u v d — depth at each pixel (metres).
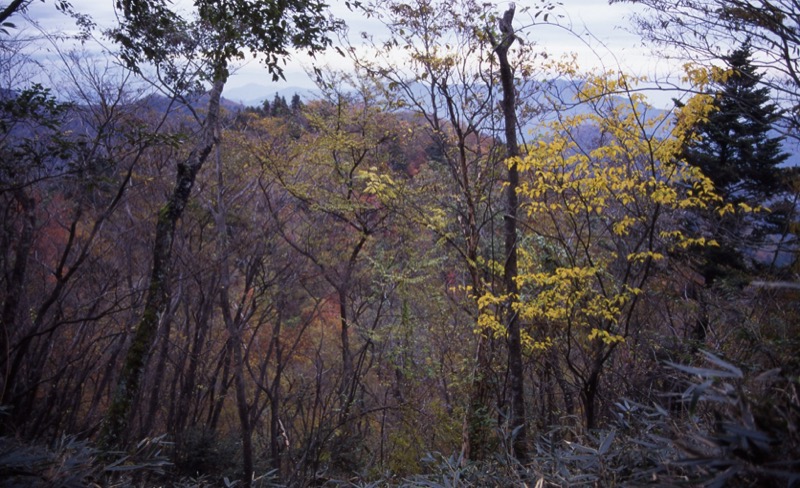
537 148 9.03
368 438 18.34
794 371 2.56
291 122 17.72
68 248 11.79
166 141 10.62
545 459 4.23
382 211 16.27
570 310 9.54
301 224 17.77
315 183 16.69
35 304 14.46
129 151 11.13
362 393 16.78
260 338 21.48
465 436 11.14
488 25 10.55
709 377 2.42
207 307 18.61
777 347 5.23
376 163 16.42
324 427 15.73
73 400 16.48
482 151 13.64
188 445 16.02
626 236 10.69
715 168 13.24
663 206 9.59
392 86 13.35
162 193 16.08
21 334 13.25
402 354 15.01
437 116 13.34
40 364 13.55
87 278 15.38
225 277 15.30
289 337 20.38
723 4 6.61
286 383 23.73
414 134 15.98
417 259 15.19
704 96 7.93
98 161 10.44
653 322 11.87
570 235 11.16
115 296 14.53
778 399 2.56
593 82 8.92
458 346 13.88
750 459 2.05
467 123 13.35
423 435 13.55
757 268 12.28
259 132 17.55
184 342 19.78
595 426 9.62
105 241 15.34
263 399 22.67
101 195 14.14
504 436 5.29
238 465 16.47
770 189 12.98
